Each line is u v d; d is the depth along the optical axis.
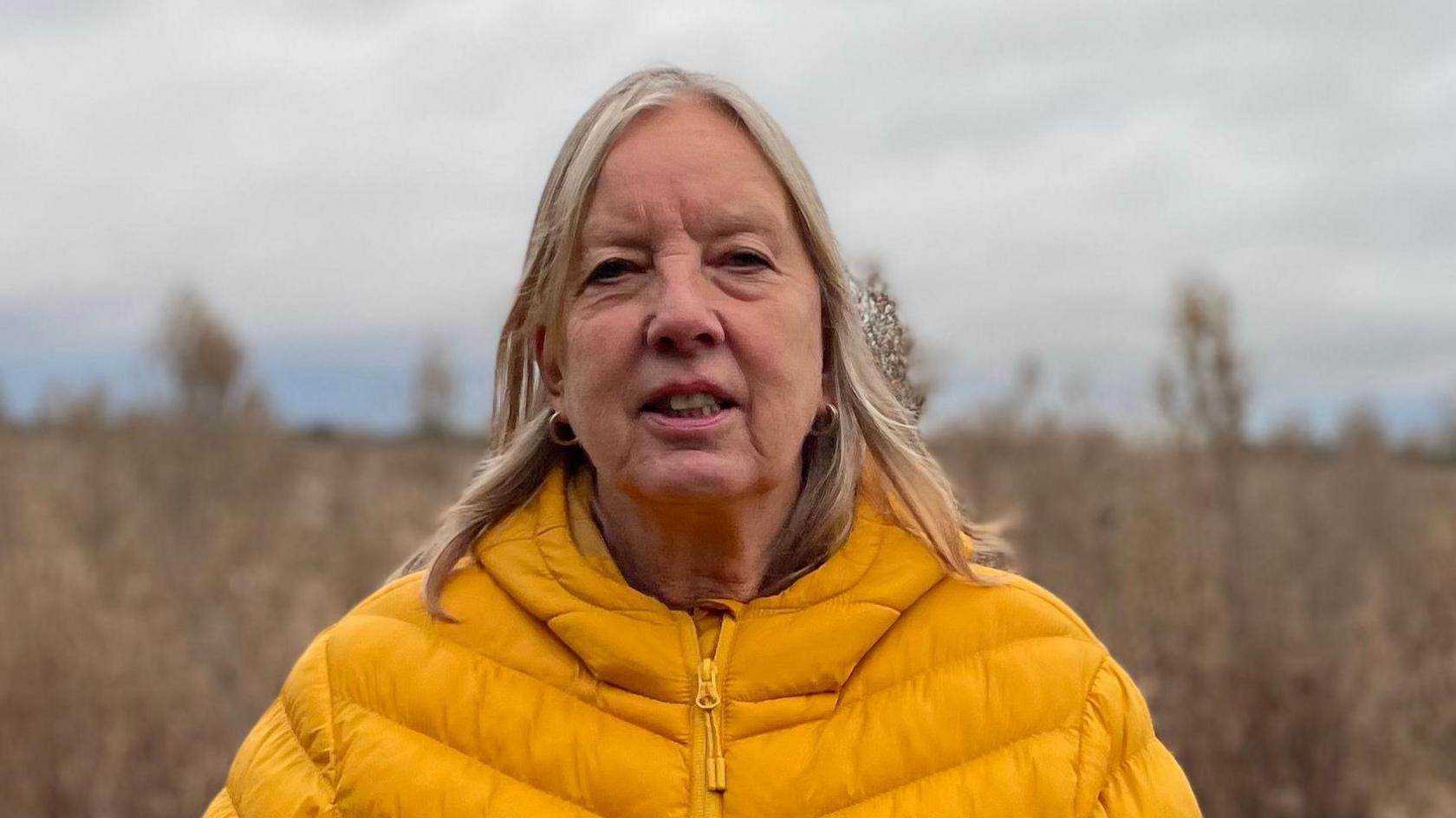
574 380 1.93
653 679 1.88
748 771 1.83
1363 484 14.45
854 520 2.04
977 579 2.03
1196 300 7.90
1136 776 1.94
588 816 1.82
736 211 1.92
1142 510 6.99
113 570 8.55
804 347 1.94
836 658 1.89
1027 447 10.94
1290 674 6.40
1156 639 6.47
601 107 2.01
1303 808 6.09
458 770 1.85
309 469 19.38
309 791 1.91
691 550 2.00
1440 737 7.25
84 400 17.30
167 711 6.75
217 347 16.84
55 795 6.23
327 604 8.58
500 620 1.99
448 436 24.11
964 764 1.86
